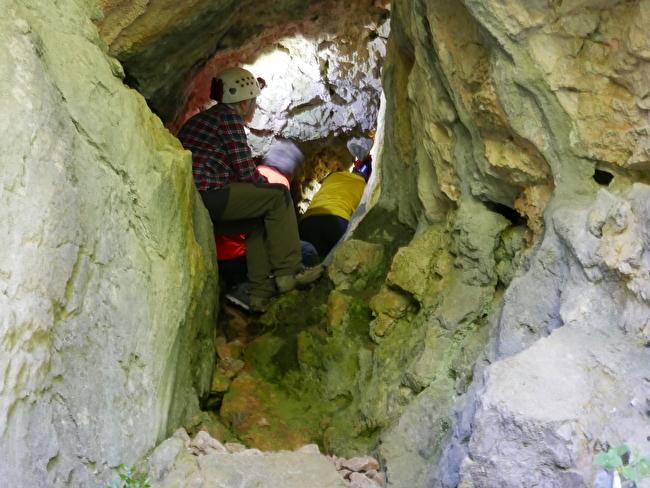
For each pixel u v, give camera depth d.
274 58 4.88
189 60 3.59
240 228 3.74
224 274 3.88
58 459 1.85
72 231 1.95
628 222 2.00
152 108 3.72
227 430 2.89
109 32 2.75
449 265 2.84
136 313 2.22
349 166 5.68
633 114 2.08
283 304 3.60
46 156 1.90
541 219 2.40
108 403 2.07
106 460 2.04
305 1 4.27
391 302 3.03
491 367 1.85
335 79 5.02
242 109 3.75
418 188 3.07
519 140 2.37
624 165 2.15
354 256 3.48
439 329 2.66
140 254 2.28
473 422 1.80
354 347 3.16
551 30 2.13
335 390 3.09
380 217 3.66
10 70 1.88
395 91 3.47
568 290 2.10
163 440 2.30
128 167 2.27
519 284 2.28
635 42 1.97
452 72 2.53
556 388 1.77
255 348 3.33
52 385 1.86
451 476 2.05
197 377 2.84
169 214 2.45
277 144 5.35
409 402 2.67
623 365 1.82
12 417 1.70
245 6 3.82
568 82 2.15
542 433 1.67
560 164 2.25
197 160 3.59
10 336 1.70
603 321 1.99
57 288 1.87
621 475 1.55
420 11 2.64
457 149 2.74
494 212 2.71
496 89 2.29
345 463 2.51
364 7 4.62
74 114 2.10
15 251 1.76
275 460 2.30
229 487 2.13
